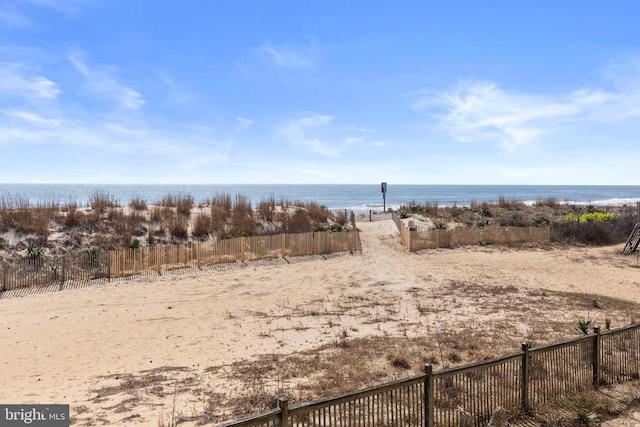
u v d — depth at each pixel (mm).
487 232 30719
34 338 11727
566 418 6738
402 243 30250
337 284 18797
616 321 12602
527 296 16250
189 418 6660
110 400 7508
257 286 18375
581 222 33844
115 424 6508
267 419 4602
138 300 15984
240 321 13305
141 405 7238
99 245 22406
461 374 6348
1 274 17125
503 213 42938
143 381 8469
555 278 19938
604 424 6633
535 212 44094
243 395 7574
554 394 7266
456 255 26578
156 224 25953
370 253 27141
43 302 15531
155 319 13617
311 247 25906
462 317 13242
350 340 11031
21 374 9078
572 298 15812
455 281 19156
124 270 19609
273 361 9562
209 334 12008
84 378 8789
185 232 25484
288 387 7906
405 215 37656
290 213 33500
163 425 6305
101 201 28031
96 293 16875
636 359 8555
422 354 9727
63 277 18250
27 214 23062
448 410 6191
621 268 22531
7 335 11969
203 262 22094
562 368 7535
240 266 22406
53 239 21828
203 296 16656
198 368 9258
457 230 30000
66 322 13266
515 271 21656
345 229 31156
